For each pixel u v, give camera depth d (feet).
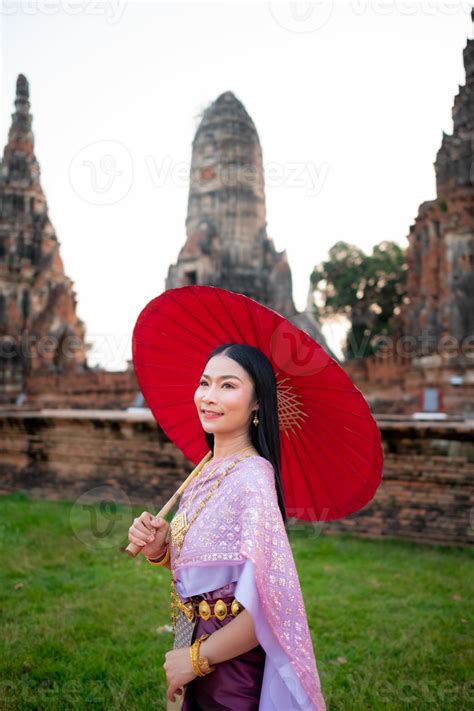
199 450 9.89
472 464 26.91
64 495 35.91
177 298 8.13
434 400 53.52
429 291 71.10
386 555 24.97
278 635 6.27
